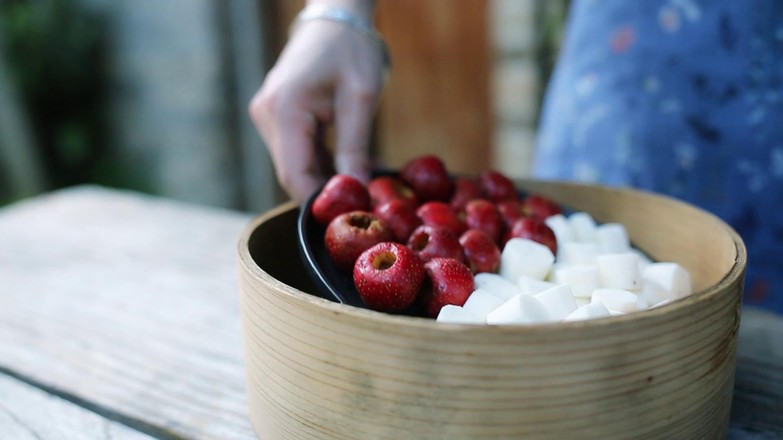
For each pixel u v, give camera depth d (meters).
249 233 0.45
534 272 0.46
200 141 1.62
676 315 0.36
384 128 1.58
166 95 1.66
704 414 0.39
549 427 0.36
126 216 0.79
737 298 0.39
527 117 1.21
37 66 1.80
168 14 1.59
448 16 1.41
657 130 0.67
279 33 1.58
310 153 0.57
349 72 0.57
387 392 0.37
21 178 1.87
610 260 0.45
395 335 0.36
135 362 0.51
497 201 0.54
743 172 0.66
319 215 0.48
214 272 0.64
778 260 0.66
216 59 1.55
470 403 0.36
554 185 0.56
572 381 0.35
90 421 0.46
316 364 0.38
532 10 1.14
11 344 0.54
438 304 0.43
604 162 0.69
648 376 0.36
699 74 0.66
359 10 0.58
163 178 1.73
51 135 1.90
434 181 0.53
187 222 0.76
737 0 0.64
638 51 0.67
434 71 1.46
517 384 0.35
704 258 0.48
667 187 0.68
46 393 0.48
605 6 0.69
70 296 0.60
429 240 0.45
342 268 0.46
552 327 0.35
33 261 0.68
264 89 0.57
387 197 0.51
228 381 0.49
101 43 1.77
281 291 0.38
